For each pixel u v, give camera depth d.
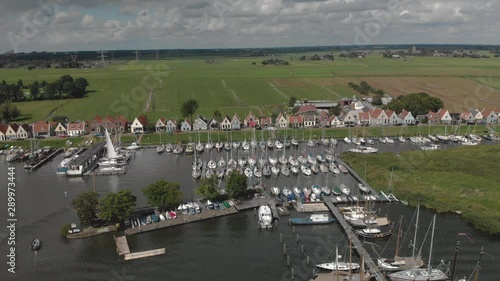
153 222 131.88
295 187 160.38
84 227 129.88
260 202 147.38
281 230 128.88
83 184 172.38
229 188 148.38
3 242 121.38
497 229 120.69
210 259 112.94
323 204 145.75
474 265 107.25
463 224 130.00
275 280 103.38
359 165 190.00
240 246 119.62
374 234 121.69
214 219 136.75
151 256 114.31
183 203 145.75
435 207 140.25
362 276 98.94
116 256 114.31
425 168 180.75
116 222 130.75
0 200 153.88
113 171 187.12
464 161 185.38
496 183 159.00
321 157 199.50
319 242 121.06
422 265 106.25
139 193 159.62
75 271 107.19
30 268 108.38
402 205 145.00
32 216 139.25
